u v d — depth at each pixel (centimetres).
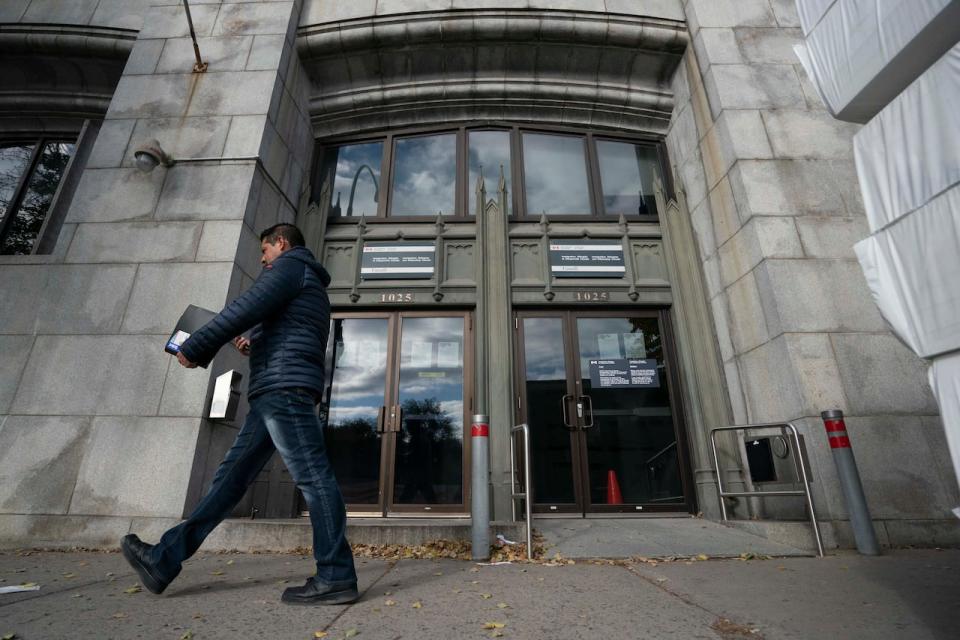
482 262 761
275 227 319
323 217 800
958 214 133
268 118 709
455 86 888
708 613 255
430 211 843
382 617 241
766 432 604
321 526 265
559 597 287
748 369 642
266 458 285
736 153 676
